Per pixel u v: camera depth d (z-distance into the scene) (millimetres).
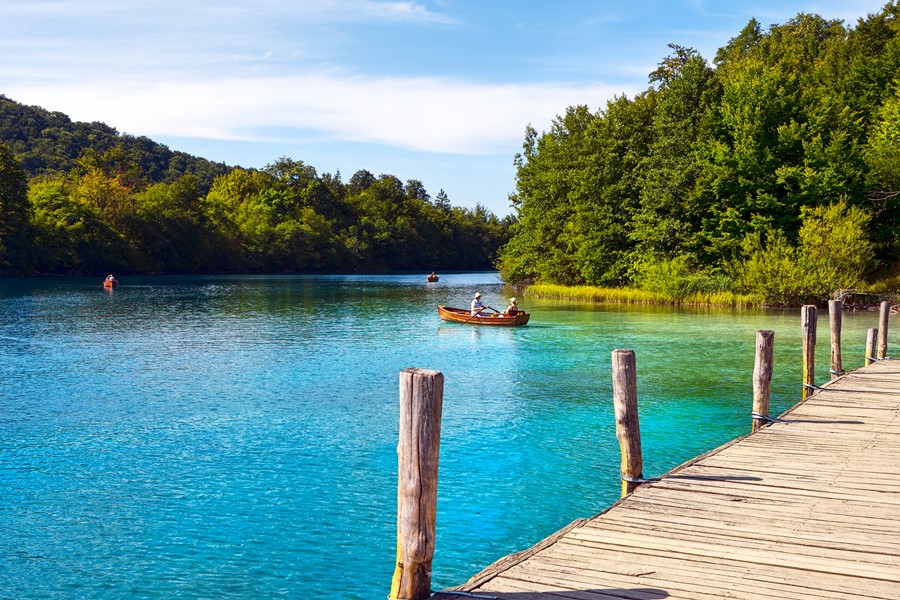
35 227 89625
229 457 13320
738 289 47438
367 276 115750
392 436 14781
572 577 5676
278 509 10695
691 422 15734
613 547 6375
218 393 19172
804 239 45531
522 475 12234
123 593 8172
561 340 29656
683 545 6422
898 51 63312
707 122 52406
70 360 24875
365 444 14180
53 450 13758
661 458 13039
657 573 5766
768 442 10562
